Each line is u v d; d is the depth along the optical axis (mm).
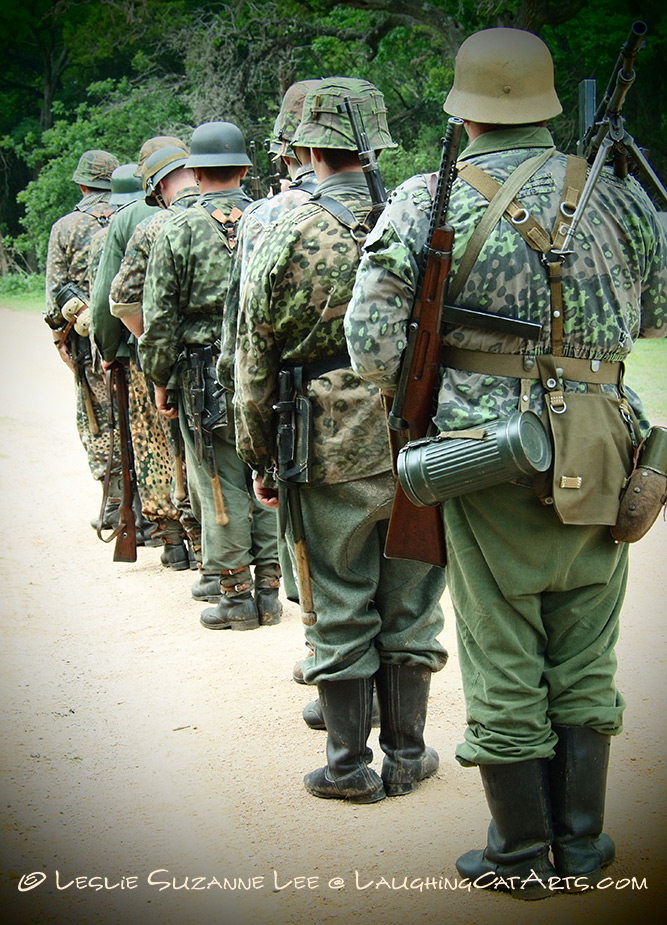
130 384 5523
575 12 19484
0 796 3256
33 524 6605
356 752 3174
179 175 5336
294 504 3135
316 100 3150
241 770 3412
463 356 2506
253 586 4930
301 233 3047
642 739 3506
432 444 2463
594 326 2469
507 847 2615
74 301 6480
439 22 21281
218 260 4621
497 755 2543
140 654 4480
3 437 9148
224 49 24469
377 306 2492
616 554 2570
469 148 2590
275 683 4133
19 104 36750
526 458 2342
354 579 3133
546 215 2459
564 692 2602
